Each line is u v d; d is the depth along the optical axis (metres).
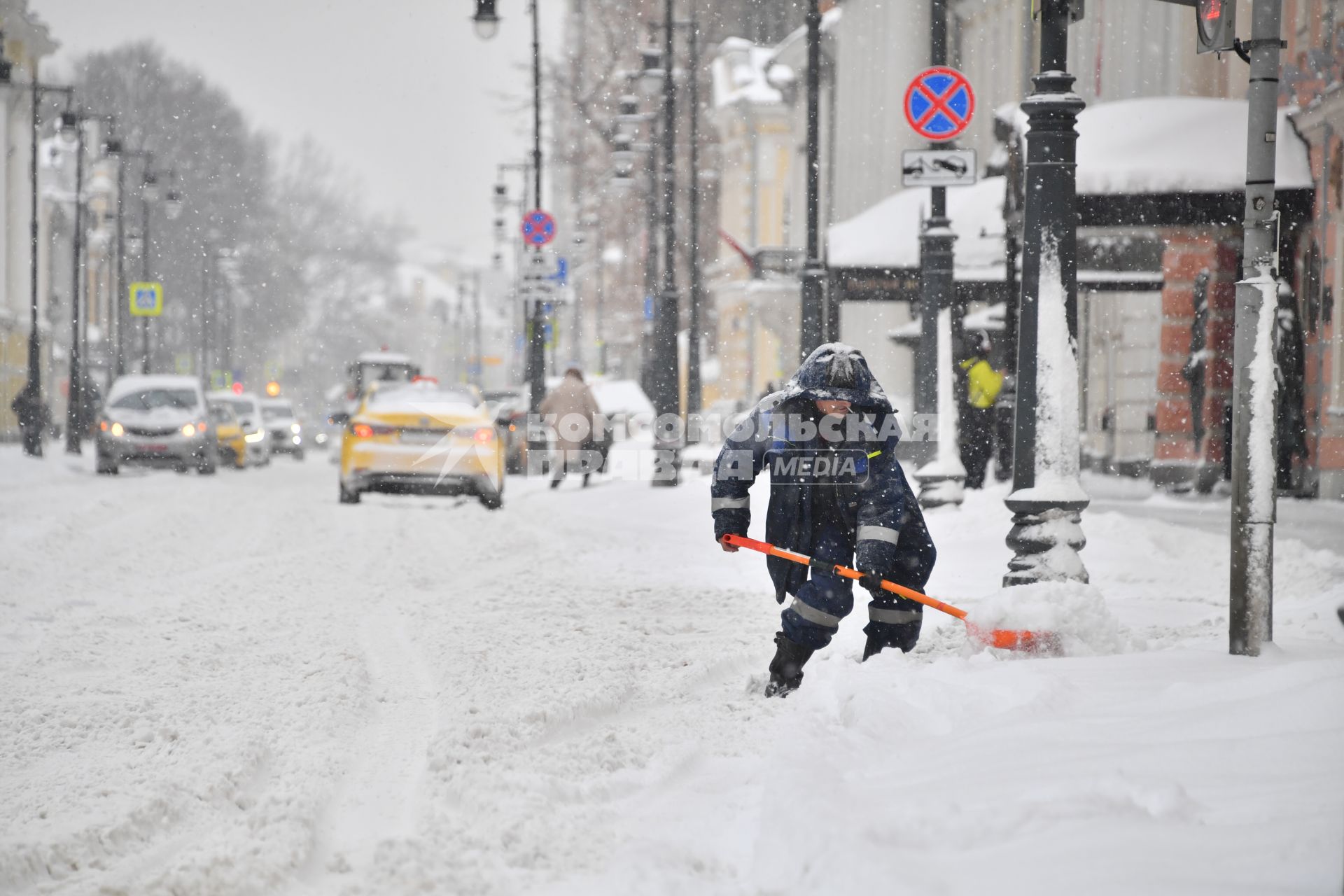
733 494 21.91
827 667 22.17
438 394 70.44
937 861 11.99
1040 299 25.73
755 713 20.11
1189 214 62.66
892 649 22.47
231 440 122.50
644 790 16.22
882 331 123.88
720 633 28.47
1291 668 17.52
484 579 39.16
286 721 19.88
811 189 68.12
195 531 52.41
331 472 120.00
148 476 100.44
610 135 184.62
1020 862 11.80
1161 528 41.28
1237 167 62.66
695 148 96.88
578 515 61.81
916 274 75.75
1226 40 21.55
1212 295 70.50
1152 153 63.47
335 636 28.16
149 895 12.70
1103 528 41.41
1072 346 25.67
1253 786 13.51
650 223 117.06
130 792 16.03
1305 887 10.92
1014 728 16.33
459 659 25.23
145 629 29.02
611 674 23.31
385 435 65.94
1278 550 36.69
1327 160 65.88
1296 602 30.67
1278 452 67.19
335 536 51.66
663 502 64.25
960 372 66.50
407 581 38.12
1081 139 64.94
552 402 81.00
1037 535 25.42
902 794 13.93
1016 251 66.75
